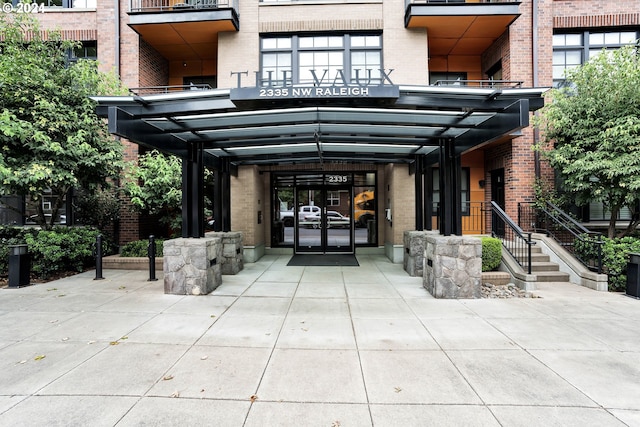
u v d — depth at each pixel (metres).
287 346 4.20
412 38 10.14
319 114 6.09
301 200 12.14
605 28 10.44
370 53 10.39
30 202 9.43
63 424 2.72
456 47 11.24
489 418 2.80
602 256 7.48
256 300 6.27
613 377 3.46
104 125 9.08
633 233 8.92
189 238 7.18
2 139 7.09
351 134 6.94
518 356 3.93
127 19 10.73
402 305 5.95
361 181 12.09
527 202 9.84
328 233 12.15
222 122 6.10
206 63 12.12
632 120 7.23
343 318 5.25
